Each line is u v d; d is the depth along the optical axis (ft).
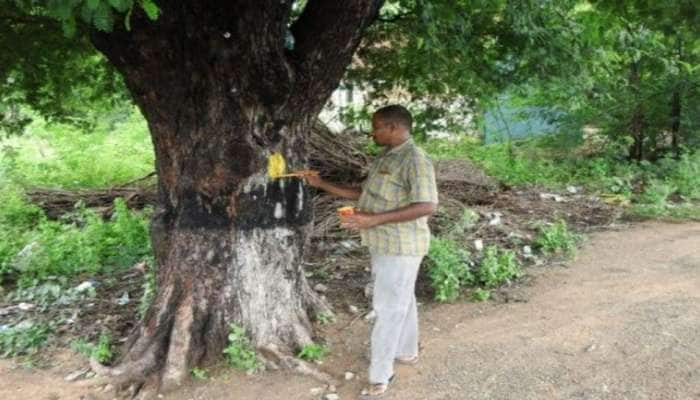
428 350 13.44
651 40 21.97
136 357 12.51
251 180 12.47
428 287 17.29
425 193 10.55
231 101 11.87
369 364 12.78
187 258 12.76
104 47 11.83
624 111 33.99
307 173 12.81
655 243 21.17
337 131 27.86
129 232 21.13
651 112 34.17
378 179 11.09
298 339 13.25
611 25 18.31
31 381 12.38
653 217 24.73
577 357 12.87
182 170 12.59
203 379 12.17
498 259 18.07
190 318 12.59
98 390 11.98
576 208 26.25
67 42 17.42
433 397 11.53
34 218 24.88
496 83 19.94
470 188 28.19
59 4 7.48
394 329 11.40
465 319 15.15
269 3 10.81
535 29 17.80
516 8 17.19
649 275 17.87
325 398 11.56
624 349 13.11
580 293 16.58
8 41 16.53
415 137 25.43
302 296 14.32
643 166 33.14
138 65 11.80
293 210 13.24
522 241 21.31
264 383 12.08
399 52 20.88
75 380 12.37
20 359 13.37
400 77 21.58
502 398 11.46
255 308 12.91
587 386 11.75
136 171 35.40
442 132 27.55
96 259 19.21
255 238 12.82
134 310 15.70
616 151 34.81
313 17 12.18
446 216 23.02
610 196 28.02
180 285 12.81
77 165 35.14
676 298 15.80
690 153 33.24
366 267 18.98
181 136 12.43
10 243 20.21
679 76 31.45
